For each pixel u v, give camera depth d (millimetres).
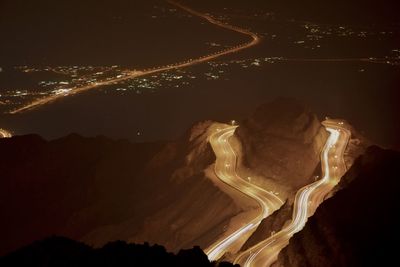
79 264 22391
